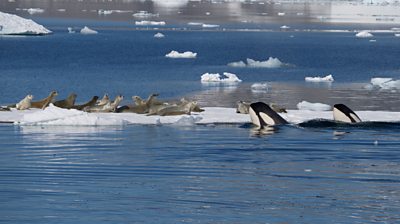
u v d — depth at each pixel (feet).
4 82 228.63
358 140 100.94
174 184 71.51
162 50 424.87
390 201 65.41
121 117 125.59
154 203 63.72
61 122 117.08
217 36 575.38
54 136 103.35
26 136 103.14
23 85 220.02
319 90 219.82
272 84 239.91
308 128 112.06
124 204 63.31
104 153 89.30
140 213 60.39
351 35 612.70
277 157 87.61
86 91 207.31
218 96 197.57
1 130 109.70
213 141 99.45
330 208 62.59
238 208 62.44
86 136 103.55
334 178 75.25
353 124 115.34
